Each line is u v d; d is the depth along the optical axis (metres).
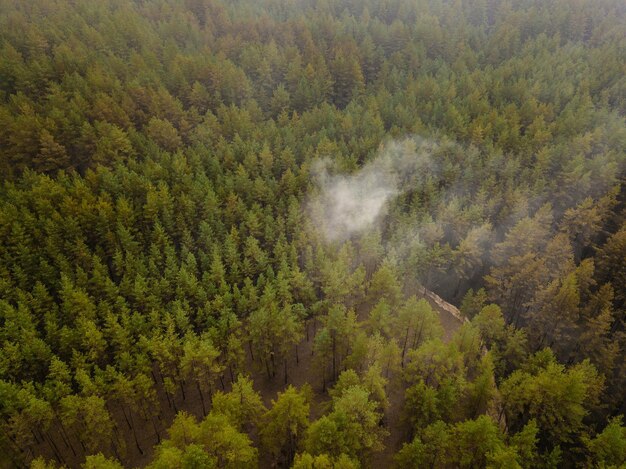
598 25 153.00
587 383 49.66
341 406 39.66
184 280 60.28
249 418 44.62
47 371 52.34
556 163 85.44
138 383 47.84
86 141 84.69
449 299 78.06
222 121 99.75
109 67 104.88
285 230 73.50
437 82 116.44
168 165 80.81
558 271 65.62
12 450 46.19
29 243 64.62
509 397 46.38
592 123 96.50
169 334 51.81
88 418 44.25
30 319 54.41
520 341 56.28
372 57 129.25
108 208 68.75
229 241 66.62
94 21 127.69
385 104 104.12
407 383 50.28
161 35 128.50
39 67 97.31
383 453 47.28
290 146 89.88
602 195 81.25
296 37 138.25
